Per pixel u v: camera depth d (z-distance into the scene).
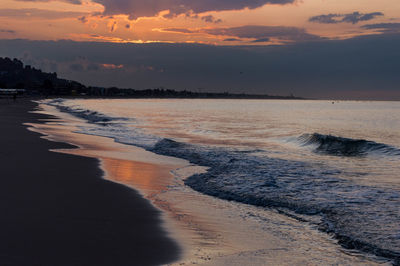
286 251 7.78
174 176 15.42
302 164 19.30
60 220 8.69
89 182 13.10
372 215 10.23
